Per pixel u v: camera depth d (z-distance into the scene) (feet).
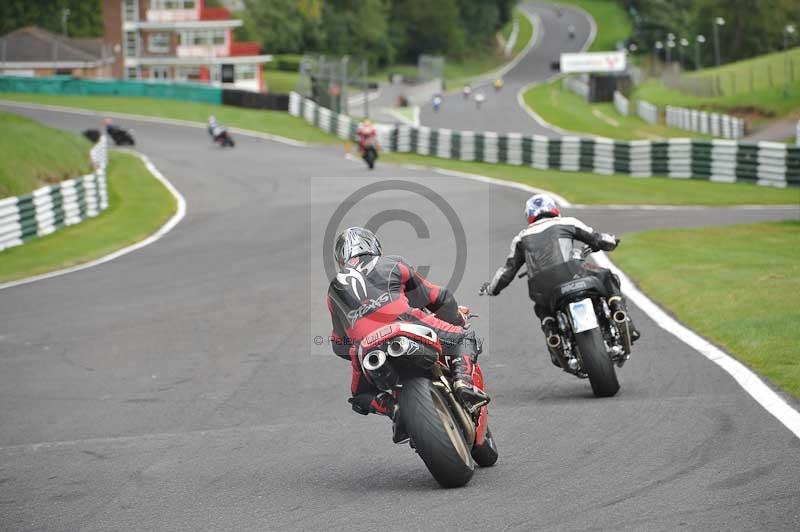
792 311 120.57
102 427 92.63
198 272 197.57
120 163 514.68
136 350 128.98
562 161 451.12
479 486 66.49
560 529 56.65
